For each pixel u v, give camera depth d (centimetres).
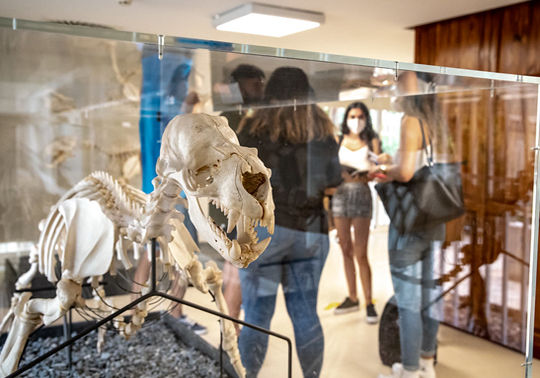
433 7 414
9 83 197
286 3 424
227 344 226
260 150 238
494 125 211
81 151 252
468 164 219
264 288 244
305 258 243
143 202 210
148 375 271
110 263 208
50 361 287
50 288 263
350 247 243
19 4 433
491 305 221
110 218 203
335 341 244
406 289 240
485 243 221
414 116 225
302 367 245
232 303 250
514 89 201
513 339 215
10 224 242
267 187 136
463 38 444
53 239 227
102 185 217
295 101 229
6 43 142
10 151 231
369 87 206
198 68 182
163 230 163
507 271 215
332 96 220
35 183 243
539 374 284
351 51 651
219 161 135
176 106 252
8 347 214
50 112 233
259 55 156
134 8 450
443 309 233
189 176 138
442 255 233
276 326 245
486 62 421
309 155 235
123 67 181
